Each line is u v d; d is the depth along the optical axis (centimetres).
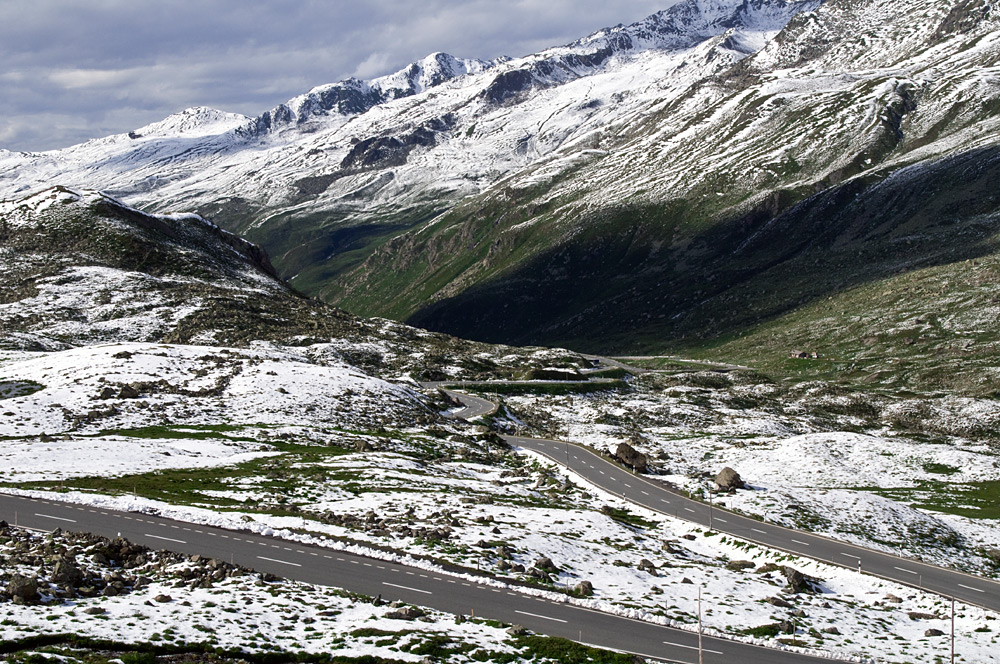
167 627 3812
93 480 6544
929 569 6762
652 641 4444
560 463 10150
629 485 9131
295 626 4038
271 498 6481
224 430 9581
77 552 4653
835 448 12544
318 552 5184
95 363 12144
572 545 6191
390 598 4569
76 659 3375
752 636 4738
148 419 9819
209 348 13962
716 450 12406
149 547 4966
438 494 7319
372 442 9806
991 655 4978
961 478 11319
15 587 3912
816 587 6172
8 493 5853
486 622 4369
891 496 10275
